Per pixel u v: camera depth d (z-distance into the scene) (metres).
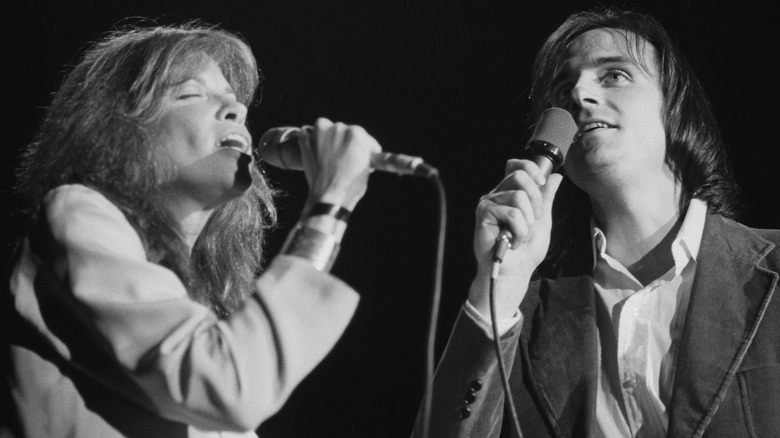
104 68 2.52
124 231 2.16
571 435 2.85
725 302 2.85
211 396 1.91
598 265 3.18
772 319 2.79
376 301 5.31
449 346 2.85
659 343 2.94
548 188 2.93
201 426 1.98
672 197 3.16
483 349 2.77
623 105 3.12
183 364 1.92
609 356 3.01
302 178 5.23
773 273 2.86
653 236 3.12
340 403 5.18
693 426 2.67
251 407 1.91
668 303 2.98
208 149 2.35
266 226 2.86
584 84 3.18
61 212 2.13
